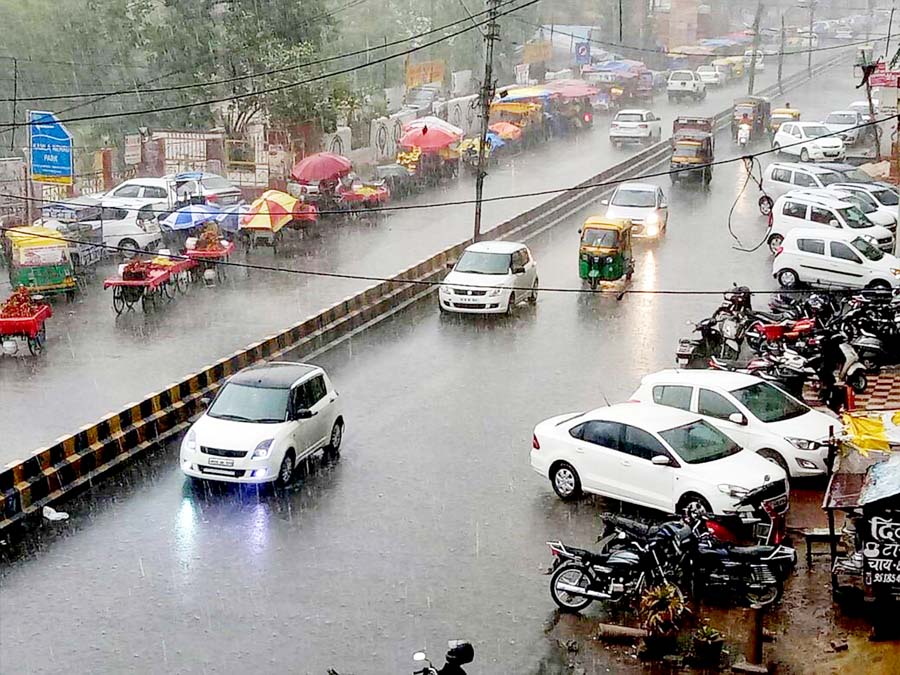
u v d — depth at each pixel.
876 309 24.25
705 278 31.08
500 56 63.66
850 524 14.44
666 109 66.19
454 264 30.89
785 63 88.81
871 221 32.88
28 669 12.29
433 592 14.07
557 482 17.09
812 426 17.73
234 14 41.88
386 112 49.50
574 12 76.44
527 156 51.50
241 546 15.45
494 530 15.95
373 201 39.28
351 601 13.85
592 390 22.20
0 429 19.38
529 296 29.14
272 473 17.19
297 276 30.80
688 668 12.20
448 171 45.41
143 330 25.75
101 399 21.00
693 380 18.55
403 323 27.53
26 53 39.75
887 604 12.49
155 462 18.58
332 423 18.94
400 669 12.27
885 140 50.62
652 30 80.00
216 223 32.41
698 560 13.30
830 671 12.01
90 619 13.41
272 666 12.36
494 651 12.63
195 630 13.15
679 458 15.87
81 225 31.31
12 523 16.02
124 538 15.69
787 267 29.69
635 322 27.25
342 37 50.97
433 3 59.53
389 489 17.47
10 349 23.69
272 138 41.69
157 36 41.59
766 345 23.12
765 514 15.05
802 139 48.81
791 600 13.67
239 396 18.08
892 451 13.78
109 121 41.75
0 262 31.67
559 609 13.59
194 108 42.03
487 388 22.44
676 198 42.69
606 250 29.47
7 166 33.31
